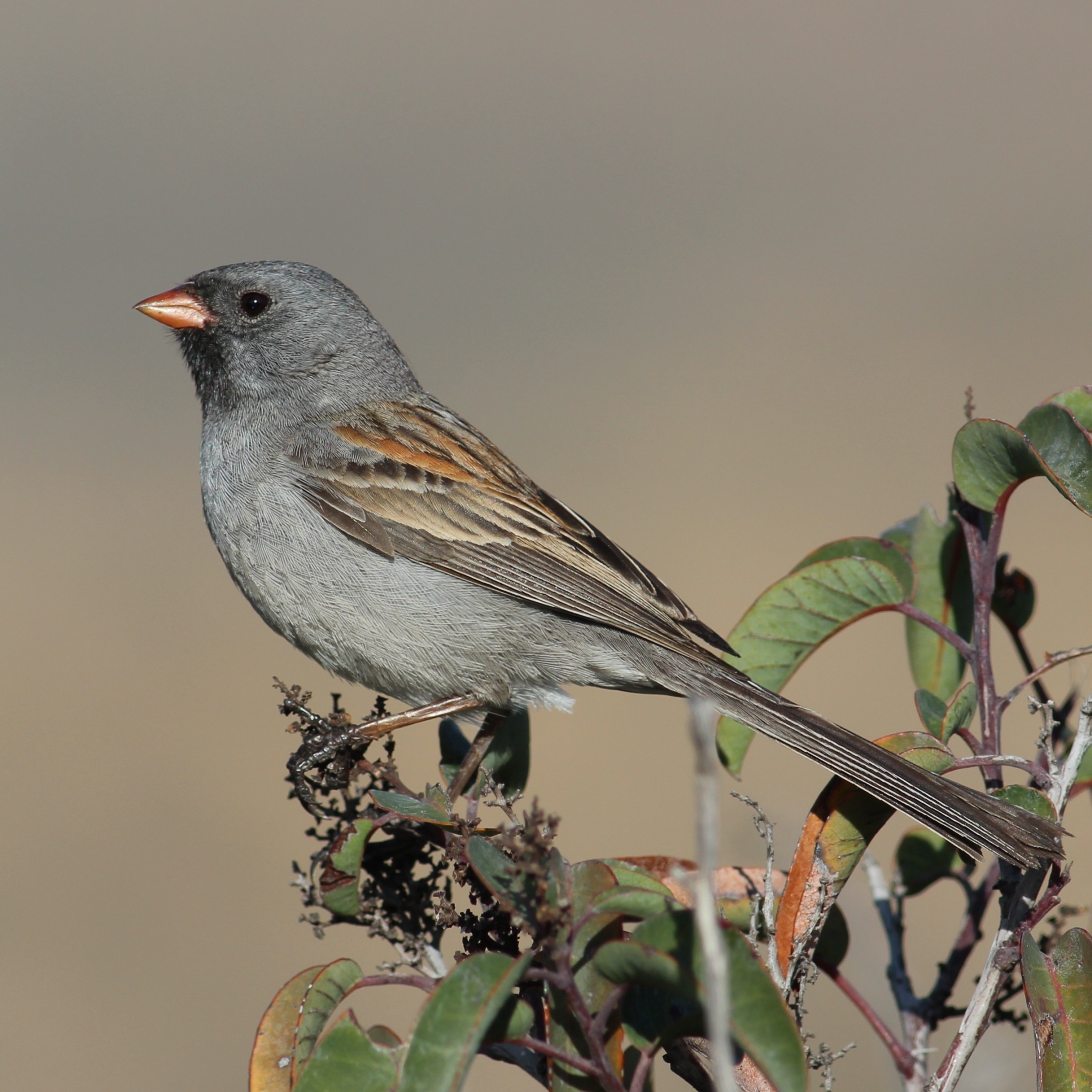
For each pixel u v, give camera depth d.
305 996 5.07
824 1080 5.60
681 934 4.25
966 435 6.32
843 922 6.20
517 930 5.91
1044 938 6.30
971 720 6.41
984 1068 6.24
